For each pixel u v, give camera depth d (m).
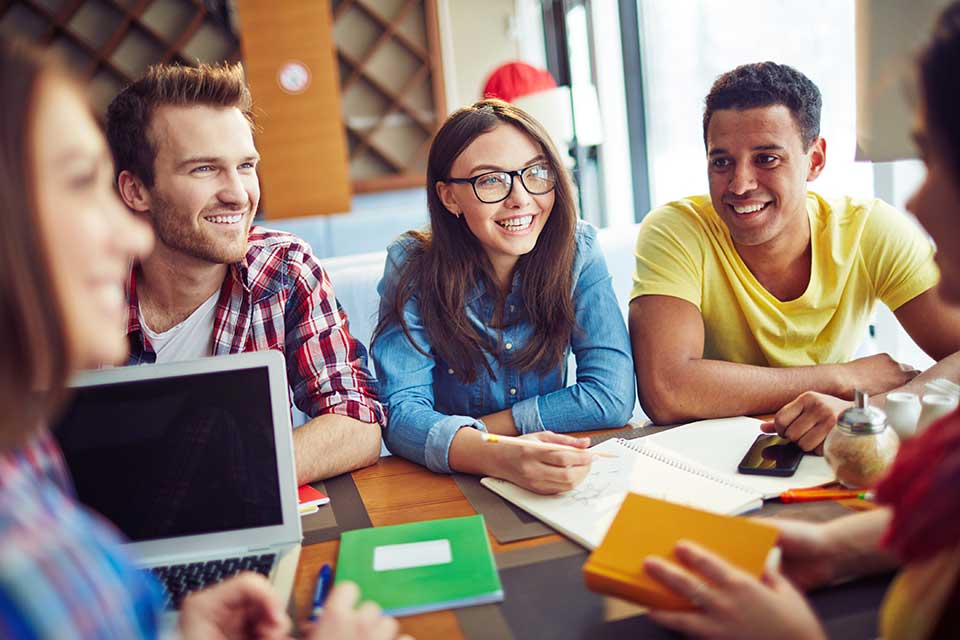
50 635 0.38
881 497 0.63
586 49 4.09
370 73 5.15
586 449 1.14
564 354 1.48
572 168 4.20
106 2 4.78
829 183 2.21
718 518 0.76
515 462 1.08
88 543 0.44
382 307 1.51
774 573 0.69
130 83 1.34
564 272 1.45
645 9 3.42
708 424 1.26
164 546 0.94
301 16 4.43
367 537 0.96
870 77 1.60
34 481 0.47
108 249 0.48
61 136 0.45
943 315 1.45
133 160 1.30
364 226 4.79
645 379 1.42
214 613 0.73
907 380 1.35
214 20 4.86
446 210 1.45
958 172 0.55
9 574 0.38
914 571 0.58
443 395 1.53
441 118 5.16
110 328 0.49
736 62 2.65
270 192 4.55
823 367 1.36
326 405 1.32
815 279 1.48
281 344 1.44
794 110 1.36
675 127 3.23
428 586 0.83
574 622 0.76
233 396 0.96
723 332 1.55
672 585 0.68
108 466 0.94
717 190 1.44
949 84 0.54
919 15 1.48
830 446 0.99
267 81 4.45
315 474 1.19
